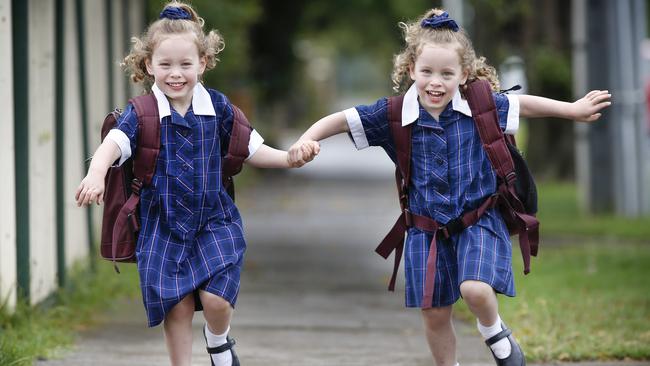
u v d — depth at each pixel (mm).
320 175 78125
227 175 12461
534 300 21250
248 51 79625
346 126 12727
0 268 16953
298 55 94375
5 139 17062
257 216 47750
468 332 19109
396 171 12852
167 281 11820
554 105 12680
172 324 12055
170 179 11961
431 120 12438
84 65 24422
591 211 42250
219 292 11797
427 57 12203
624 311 20109
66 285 21266
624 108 40625
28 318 17766
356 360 16734
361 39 123750
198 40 12039
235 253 12055
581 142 42500
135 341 17969
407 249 12578
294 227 42531
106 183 12266
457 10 37281
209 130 12109
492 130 12414
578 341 17406
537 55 62156
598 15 40344
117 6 30078
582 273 25656
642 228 37250
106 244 12211
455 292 12531
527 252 12516
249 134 12359
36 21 19500
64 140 21531
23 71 18250
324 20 100688
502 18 52625
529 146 67500
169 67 11938
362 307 22781
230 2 57219
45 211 20062
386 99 12727
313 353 17312
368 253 33969
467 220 12305
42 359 16078
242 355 17062
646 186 41250
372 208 52125
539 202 50344
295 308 22578
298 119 158250
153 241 11906
